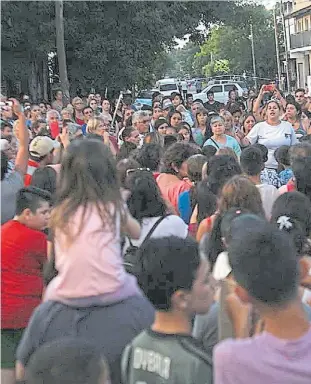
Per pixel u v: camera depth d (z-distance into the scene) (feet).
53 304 12.53
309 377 8.75
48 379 7.59
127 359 10.63
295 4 212.64
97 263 12.33
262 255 9.00
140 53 102.53
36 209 14.98
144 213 16.05
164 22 103.04
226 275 12.14
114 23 99.86
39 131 36.91
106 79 102.89
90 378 7.63
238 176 16.02
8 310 14.84
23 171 21.97
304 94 49.70
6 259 14.94
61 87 78.59
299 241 12.39
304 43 198.70
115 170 12.87
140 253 10.85
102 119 33.55
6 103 31.14
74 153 12.70
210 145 28.53
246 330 10.72
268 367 8.79
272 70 273.95
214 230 14.52
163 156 23.02
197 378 10.03
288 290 8.89
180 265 10.37
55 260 13.38
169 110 46.19
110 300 12.35
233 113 47.47
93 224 12.44
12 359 14.78
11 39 91.97
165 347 10.28
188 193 21.45
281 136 32.81
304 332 8.96
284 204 13.67
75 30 97.66
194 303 10.56
